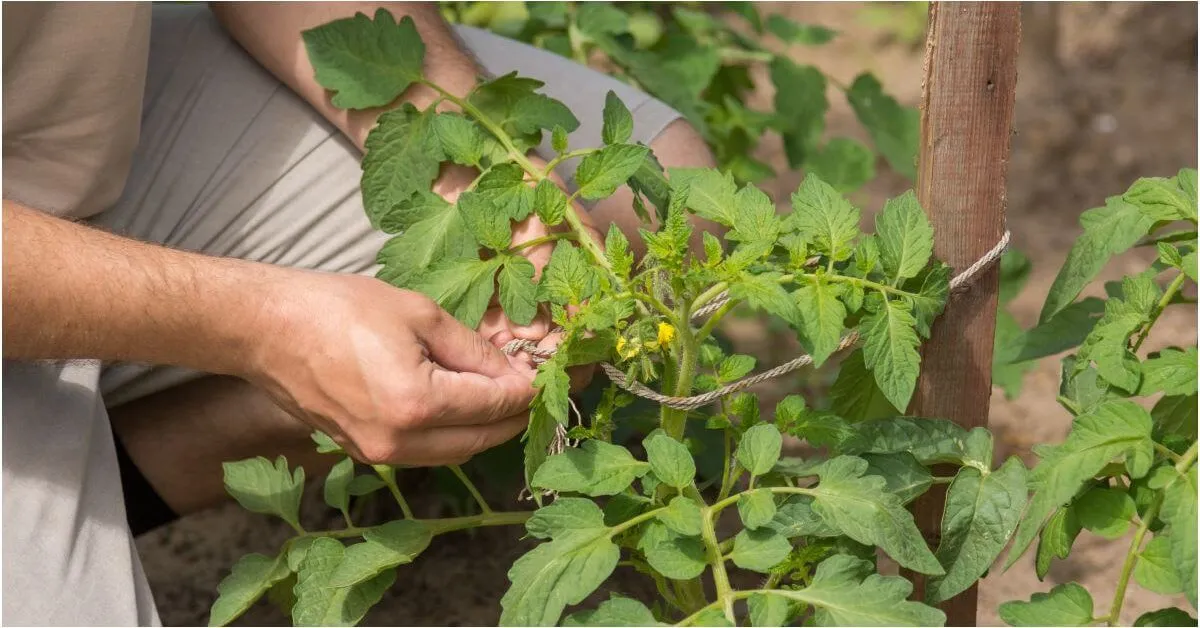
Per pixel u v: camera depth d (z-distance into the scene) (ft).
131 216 5.52
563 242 4.27
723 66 8.87
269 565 4.87
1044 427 8.07
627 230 5.79
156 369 5.60
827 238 4.31
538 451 4.24
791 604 4.32
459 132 4.81
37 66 4.66
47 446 4.43
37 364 4.62
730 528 7.02
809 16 15.66
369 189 4.96
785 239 4.42
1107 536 3.86
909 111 8.61
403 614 6.54
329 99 5.33
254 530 7.30
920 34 14.98
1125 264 9.73
